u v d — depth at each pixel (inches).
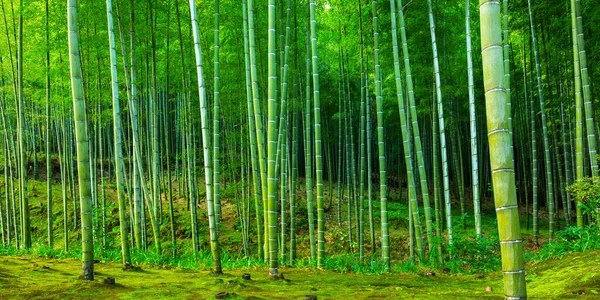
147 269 245.3
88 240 174.9
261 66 412.2
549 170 415.8
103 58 421.1
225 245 479.8
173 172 767.1
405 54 293.0
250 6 251.8
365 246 474.9
